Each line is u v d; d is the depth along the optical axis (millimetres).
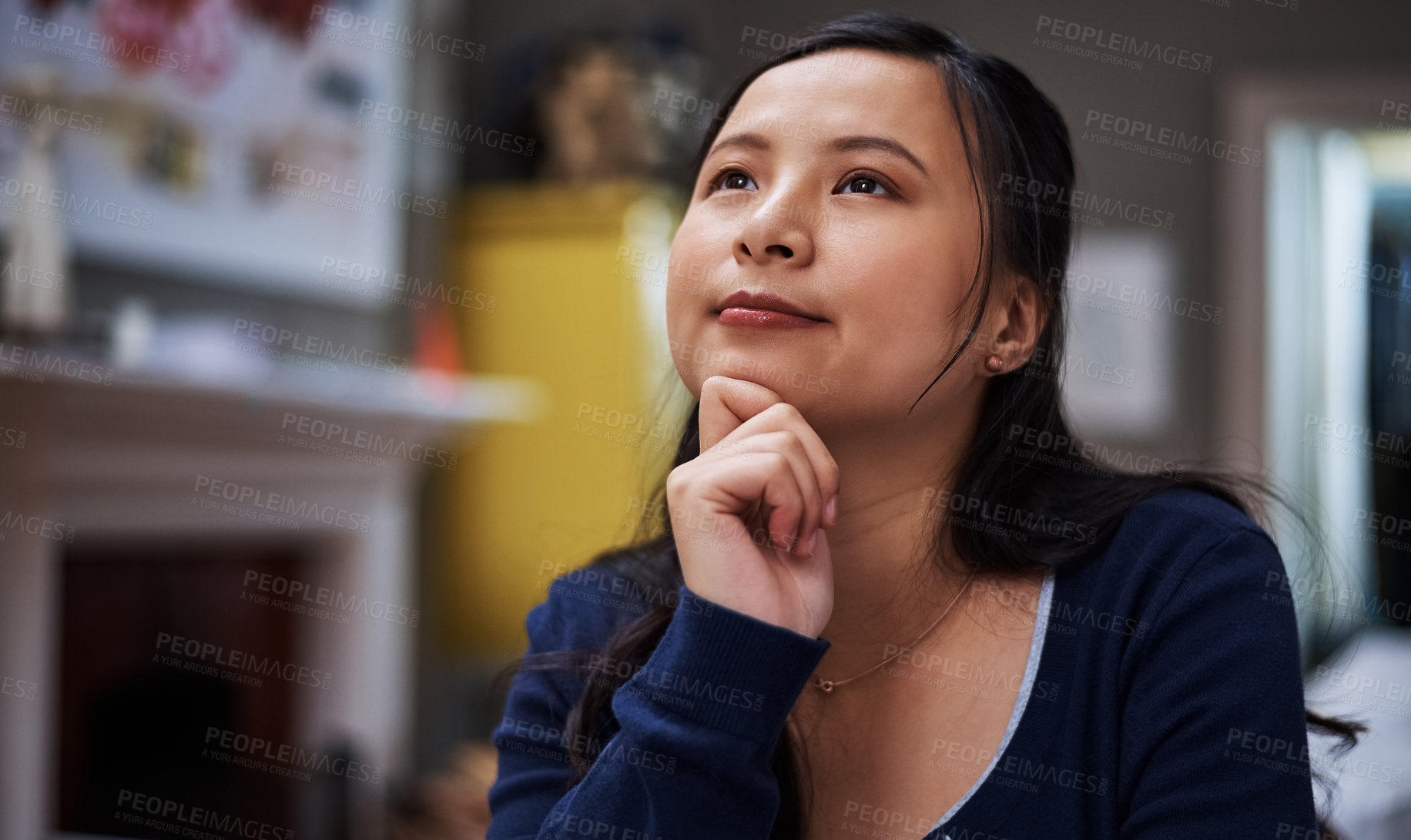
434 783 2402
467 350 3170
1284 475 4094
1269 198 4023
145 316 2189
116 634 2166
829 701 788
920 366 724
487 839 830
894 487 768
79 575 2090
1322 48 3994
